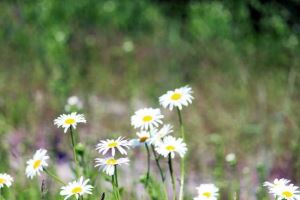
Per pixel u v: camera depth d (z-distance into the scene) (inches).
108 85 402.0
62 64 395.9
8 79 379.6
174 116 344.5
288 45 472.7
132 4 593.3
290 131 298.5
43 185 119.3
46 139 267.1
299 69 415.8
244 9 514.9
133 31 543.2
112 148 109.5
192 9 546.6
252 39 499.5
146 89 399.5
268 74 420.8
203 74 422.0
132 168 195.3
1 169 195.0
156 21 569.9
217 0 537.3
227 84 398.6
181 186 116.7
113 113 344.8
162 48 488.1
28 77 383.6
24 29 469.1
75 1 554.6
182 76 413.4
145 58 463.8
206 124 325.4
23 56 424.5
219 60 450.3
